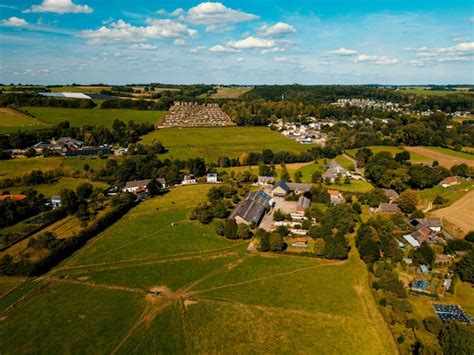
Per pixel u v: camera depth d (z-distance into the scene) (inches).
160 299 3147.1
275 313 2947.8
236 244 4215.1
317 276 3516.2
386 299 3058.6
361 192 6122.1
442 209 5221.5
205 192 6205.7
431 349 2377.0
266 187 6530.5
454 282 3294.8
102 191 5826.8
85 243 4229.8
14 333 2726.4
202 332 2728.8
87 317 2908.5
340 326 2785.4
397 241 4156.0
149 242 4261.8
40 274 3553.2
